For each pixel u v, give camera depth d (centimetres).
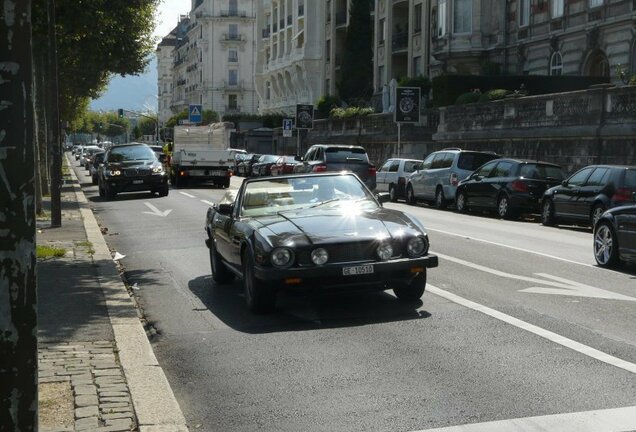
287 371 725
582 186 2089
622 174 1981
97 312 957
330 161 3016
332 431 567
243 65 12400
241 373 726
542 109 3188
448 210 2908
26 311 377
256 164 5088
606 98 2788
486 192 2580
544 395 629
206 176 4078
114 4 3123
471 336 831
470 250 1549
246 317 968
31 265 379
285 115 8444
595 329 853
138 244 1747
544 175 2455
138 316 959
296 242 918
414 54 5769
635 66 3497
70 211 2511
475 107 3762
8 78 371
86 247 1586
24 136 375
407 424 574
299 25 8106
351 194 1102
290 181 1118
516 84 4044
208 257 1527
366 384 675
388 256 931
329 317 947
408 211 2794
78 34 2691
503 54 4509
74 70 4550
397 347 795
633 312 942
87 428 564
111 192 3222
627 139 2666
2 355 372
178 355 802
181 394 672
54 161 1988
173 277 1300
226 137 4500
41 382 671
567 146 3011
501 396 629
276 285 912
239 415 612
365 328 884
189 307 1044
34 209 382
